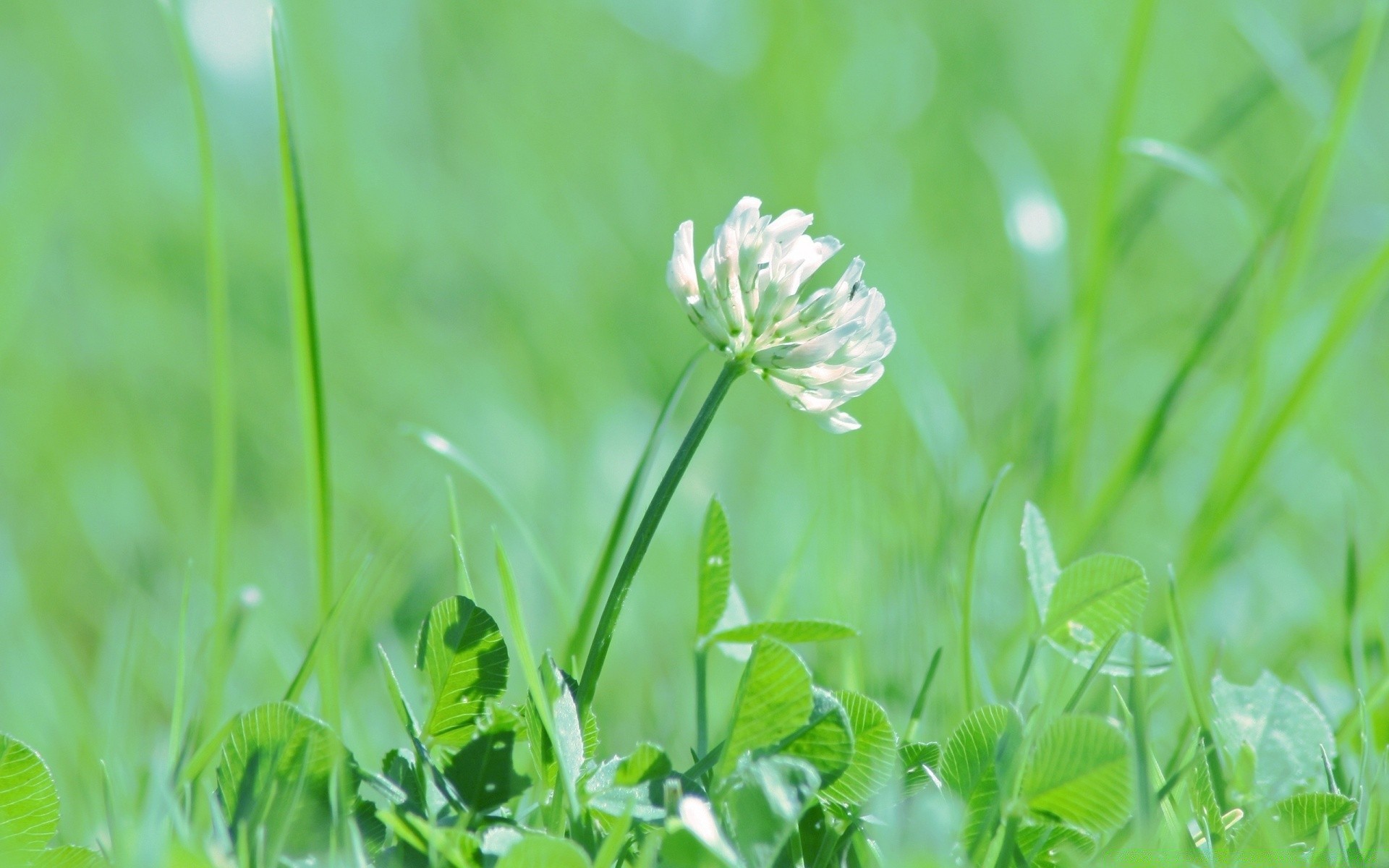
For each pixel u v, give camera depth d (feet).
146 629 2.39
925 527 2.36
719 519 2.18
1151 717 2.25
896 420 2.60
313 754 2.11
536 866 2.08
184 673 2.23
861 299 2.15
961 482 2.48
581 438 3.22
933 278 4.11
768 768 2.10
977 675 2.28
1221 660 2.35
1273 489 2.71
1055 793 2.10
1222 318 2.51
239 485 3.23
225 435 2.34
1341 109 2.51
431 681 2.15
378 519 2.48
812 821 2.13
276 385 3.64
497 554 2.16
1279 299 2.51
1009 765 2.12
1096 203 2.76
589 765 2.14
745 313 2.14
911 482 2.38
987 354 3.63
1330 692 2.30
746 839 2.10
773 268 2.14
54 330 3.81
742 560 2.64
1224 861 2.12
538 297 3.98
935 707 2.27
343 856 2.10
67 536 2.93
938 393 2.84
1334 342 2.45
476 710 2.15
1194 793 2.15
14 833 2.12
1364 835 2.15
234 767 2.11
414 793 2.13
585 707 2.15
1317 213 2.51
